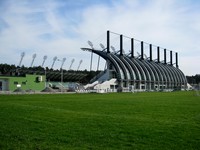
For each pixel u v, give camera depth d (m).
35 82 123.69
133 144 14.45
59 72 163.25
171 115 27.36
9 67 168.50
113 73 165.62
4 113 26.88
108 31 174.25
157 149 13.56
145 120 22.88
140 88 181.12
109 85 154.75
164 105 41.78
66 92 107.31
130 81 173.62
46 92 101.50
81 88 131.62
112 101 51.84
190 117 25.70
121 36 183.88
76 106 38.47
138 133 17.16
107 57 168.25
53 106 37.62
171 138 15.84
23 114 26.17
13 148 13.45
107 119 23.19
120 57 180.38
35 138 15.54
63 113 27.55
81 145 14.15
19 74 125.38
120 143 14.67
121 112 30.16
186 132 17.61
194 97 73.19
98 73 181.75
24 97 63.62
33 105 38.44
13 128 18.44
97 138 15.72
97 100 54.94
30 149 13.32
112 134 16.81
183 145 14.34
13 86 115.81
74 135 16.45
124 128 18.84
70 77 171.25
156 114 28.23
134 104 43.72
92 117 24.50
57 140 15.20
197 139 15.70
